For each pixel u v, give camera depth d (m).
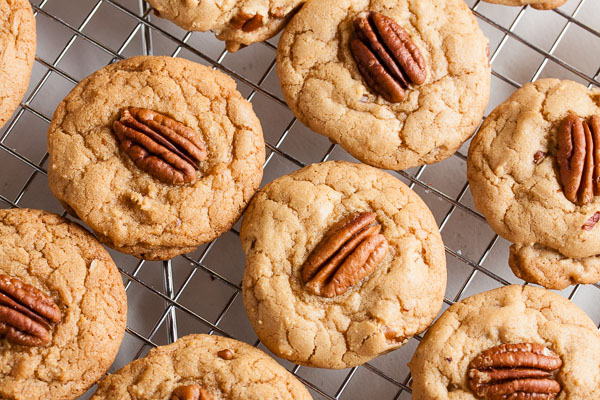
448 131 0.46
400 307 0.44
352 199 0.45
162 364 0.43
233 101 0.45
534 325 0.44
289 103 0.46
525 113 0.45
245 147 0.45
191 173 0.44
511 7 0.50
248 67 0.50
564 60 0.50
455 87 0.46
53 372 0.43
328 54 0.46
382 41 0.45
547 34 0.50
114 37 0.50
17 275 0.43
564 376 0.44
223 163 0.45
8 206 0.49
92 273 0.44
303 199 0.45
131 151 0.44
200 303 0.49
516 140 0.45
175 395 0.43
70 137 0.44
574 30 0.50
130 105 0.45
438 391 0.44
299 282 0.44
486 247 0.50
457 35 0.46
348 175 0.45
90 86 0.45
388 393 0.49
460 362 0.44
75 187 0.44
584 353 0.44
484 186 0.46
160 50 0.50
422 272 0.44
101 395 0.43
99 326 0.44
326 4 0.46
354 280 0.44
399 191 0.45
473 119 0.46
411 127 0.45
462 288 0.48
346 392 0.49
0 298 0.42
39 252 0.44
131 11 0.49
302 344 0.44
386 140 0.45
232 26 0.46
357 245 0.44
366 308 0.44
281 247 0.44
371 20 0.45
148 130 0.44
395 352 0.49
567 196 0.45
